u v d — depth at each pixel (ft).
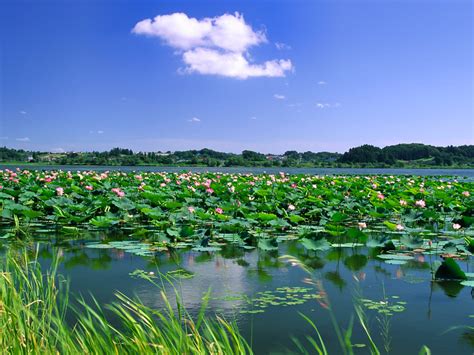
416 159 436.35
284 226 40.04
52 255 29.01
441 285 22.80
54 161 384.06
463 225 37.93
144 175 91.81
